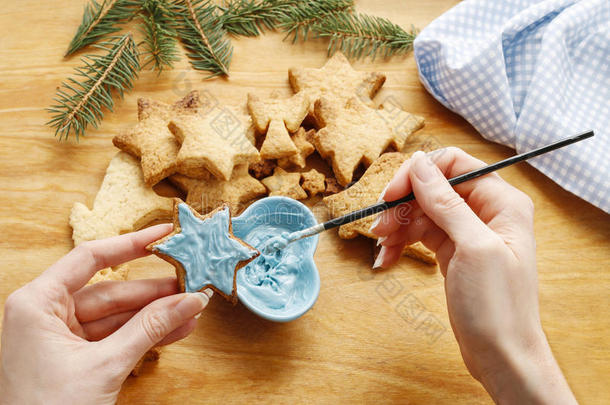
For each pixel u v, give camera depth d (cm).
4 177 46
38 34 50
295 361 42
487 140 49
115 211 44
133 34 50
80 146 47
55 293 37
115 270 44
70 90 49
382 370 42
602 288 45
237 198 45
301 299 42
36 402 34
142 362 42
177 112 46
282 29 51
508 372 38
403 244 43
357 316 43
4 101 48
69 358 35
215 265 38
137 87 49
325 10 51
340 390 42
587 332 44
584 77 49
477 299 37
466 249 37
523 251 38
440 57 48
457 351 43
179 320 36
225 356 42
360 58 51
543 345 38
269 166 46
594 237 46
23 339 35
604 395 42
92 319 39
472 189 41
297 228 44
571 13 48
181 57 50
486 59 46
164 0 49
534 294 38
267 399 41
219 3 51
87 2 51
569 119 47
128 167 46
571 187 46
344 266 45
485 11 50
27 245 44
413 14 53
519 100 48
